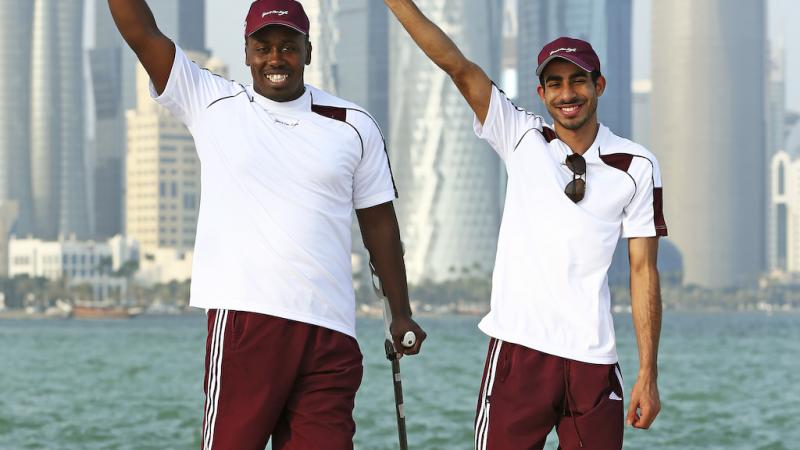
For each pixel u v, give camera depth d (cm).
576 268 952
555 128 977
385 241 982
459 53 988
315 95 948
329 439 919
